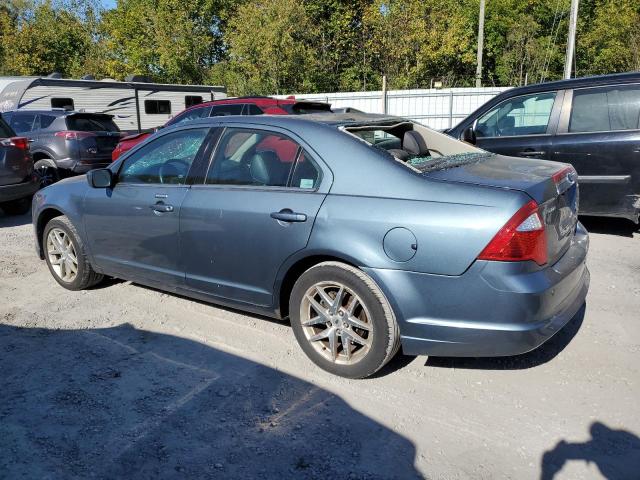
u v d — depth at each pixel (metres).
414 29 24.81
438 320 3.11
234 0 28.77
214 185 3.97
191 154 4.16
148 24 28.19
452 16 26.83
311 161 3.56
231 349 3.93
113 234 4.57
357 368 3.41
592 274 5.36
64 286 5.18
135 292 5.07
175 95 17.86
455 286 3.04
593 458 2.74
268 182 3.72
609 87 6.29
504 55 30.16
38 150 11.14
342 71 27.02
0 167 8.15
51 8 31.19
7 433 3.00
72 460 2.78
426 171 3.35
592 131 6.34
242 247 3.74
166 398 3.33
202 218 3.92
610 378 3.47
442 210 3.06
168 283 4.32
